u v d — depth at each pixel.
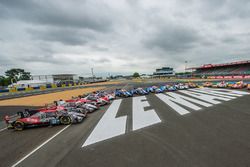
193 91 22.83
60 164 5.09
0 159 5.73
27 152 6.16
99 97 16.89
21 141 7.38
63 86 56.44
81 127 8.88
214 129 7.50
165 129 7.81
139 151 5.65
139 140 6.64
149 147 5.94
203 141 6.21
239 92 19.70
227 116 9.63
